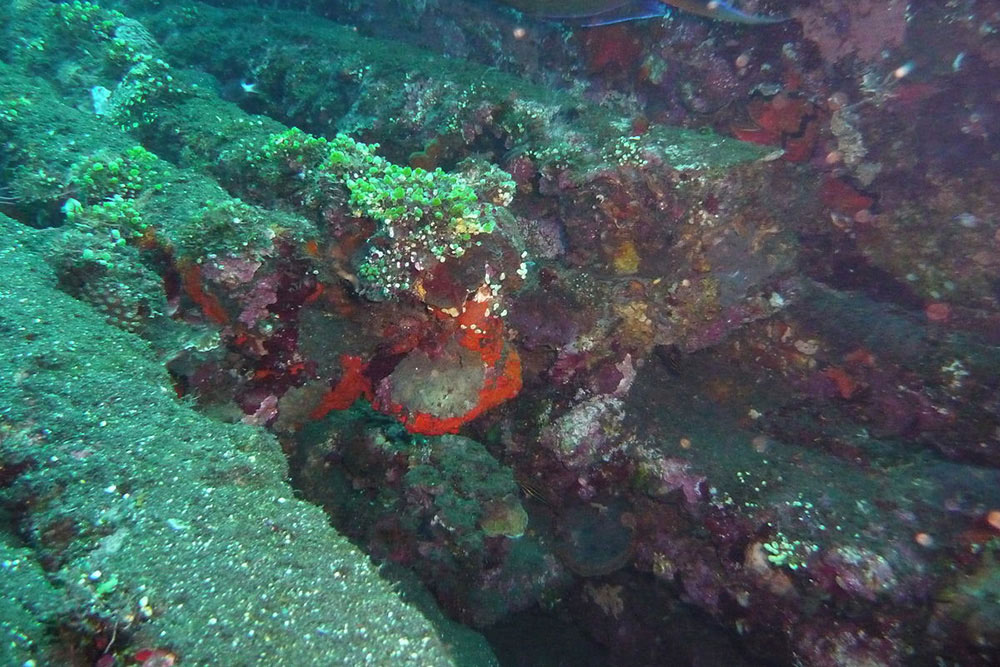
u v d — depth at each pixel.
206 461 0.28
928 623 0.44
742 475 0.56
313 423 0.60
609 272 0.64
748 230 0.65
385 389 0.56
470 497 0.57
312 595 0.24
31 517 0.24
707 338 0.66
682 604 0.61
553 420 0.63
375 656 0.22
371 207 0.45
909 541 0.47
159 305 0.43
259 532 0.26
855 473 0.55
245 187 0.63
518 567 0.62
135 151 0.57
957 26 0.61
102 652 0.20
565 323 0.62
